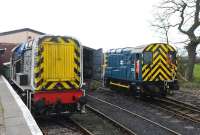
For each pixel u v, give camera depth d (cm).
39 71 1159
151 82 1858
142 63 1827
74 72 1210
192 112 1508
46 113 1173
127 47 2125
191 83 2861
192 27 3209
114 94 2147
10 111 1073
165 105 1686
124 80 2109
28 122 901
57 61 1187
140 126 1166
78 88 1213
